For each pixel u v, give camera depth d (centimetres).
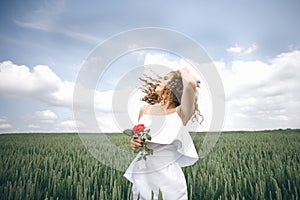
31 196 229
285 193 237
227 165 340
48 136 953
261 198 228
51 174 288
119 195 218
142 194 187
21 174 303
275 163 349
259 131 1117
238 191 247
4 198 229
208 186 248
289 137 783
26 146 606
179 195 187
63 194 243
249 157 410
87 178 271
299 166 326
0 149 558
